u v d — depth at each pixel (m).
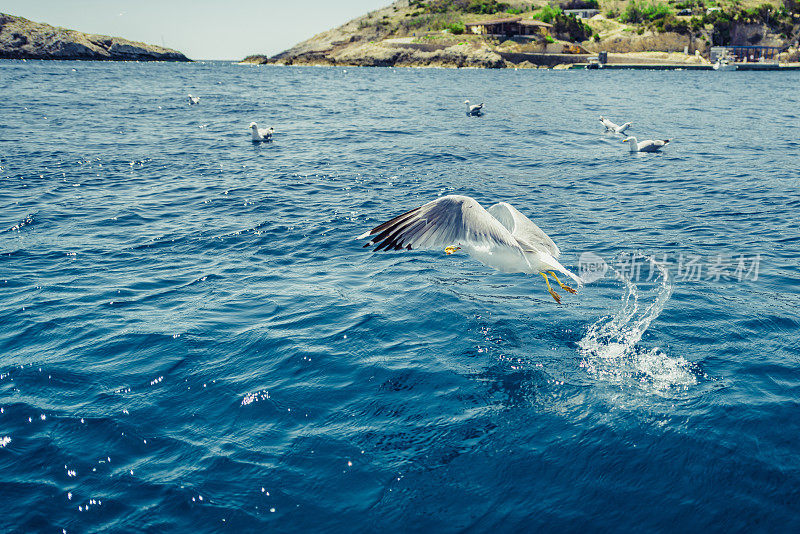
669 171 21.33
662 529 5.02
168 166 22.34
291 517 5.23
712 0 196.75
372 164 22.88
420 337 8.56
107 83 75.81
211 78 96.12
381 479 5.67
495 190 18.41
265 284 10.82
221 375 7.56
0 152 24.28
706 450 5.92
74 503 5.39
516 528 5.07
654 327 8.74
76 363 7.86
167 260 12.17
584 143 28.67
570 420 6.51
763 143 27.69
